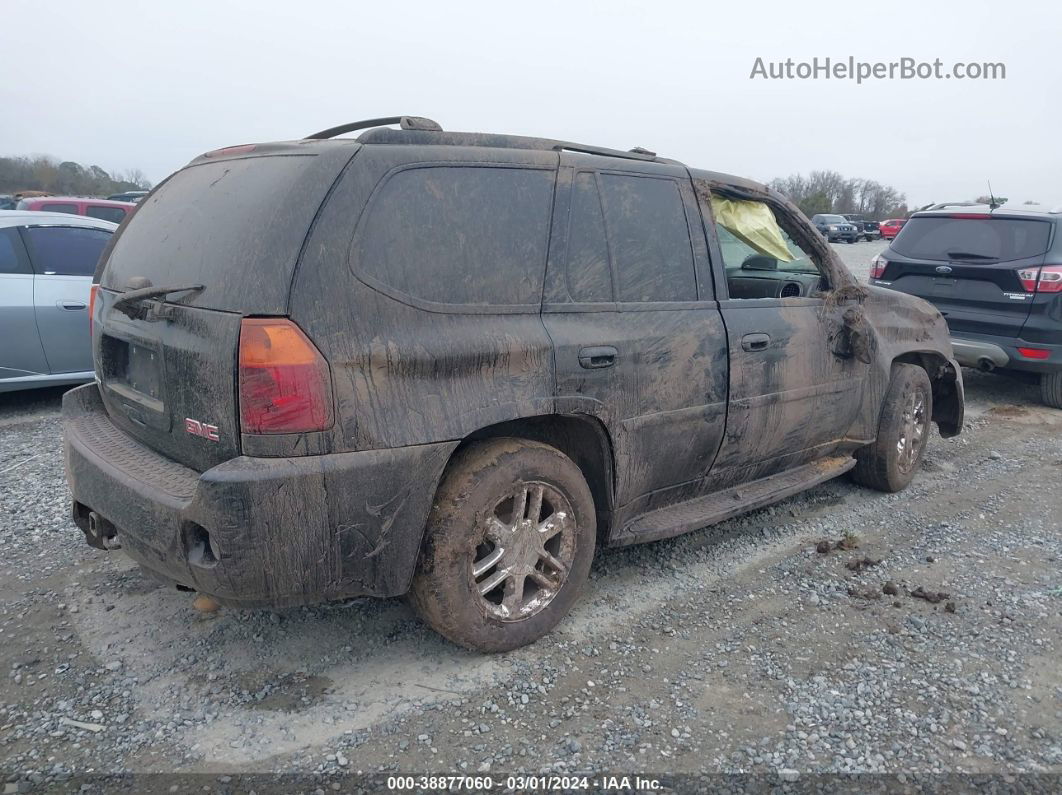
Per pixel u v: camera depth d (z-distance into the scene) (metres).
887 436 4.98
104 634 3.28
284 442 2.49
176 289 2.68
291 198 2.59
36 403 6.99
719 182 3.98
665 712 2.87
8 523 4.35
